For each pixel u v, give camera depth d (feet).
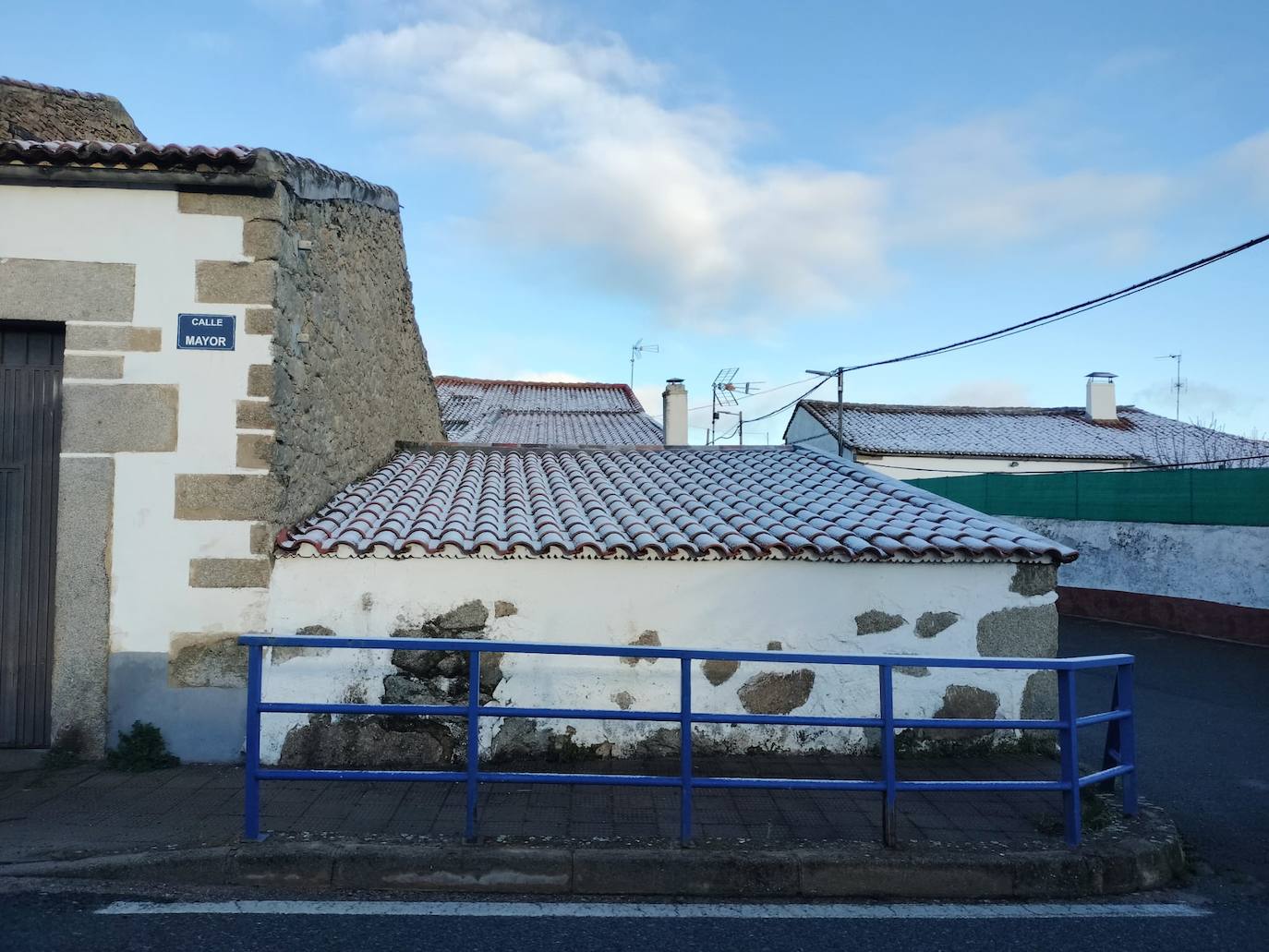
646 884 14.26
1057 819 16.51
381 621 20.18
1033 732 21.81
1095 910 14.06
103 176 19.69
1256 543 43.01
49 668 19.89
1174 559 48.08
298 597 19.98
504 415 69.10
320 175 23.29
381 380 30.89
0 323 20.10
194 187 20.10
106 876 13.82
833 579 21.15
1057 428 85.81
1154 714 28.96
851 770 19.89
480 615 20.40
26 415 20.18
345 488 26.30
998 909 14.02
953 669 21.44
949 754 21.34
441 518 23.09
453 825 15.56
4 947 11.60
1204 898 14.70
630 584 20.71
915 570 21.34
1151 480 49.98
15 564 19.97
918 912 13.79
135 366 19.84
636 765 19.94
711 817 16.44
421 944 12.16
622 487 28.14
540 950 12.09
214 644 19.65
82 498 19.58
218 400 19.94
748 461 32.07
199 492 19.77
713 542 20.97
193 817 15.93
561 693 20.40
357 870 14.08
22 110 27.37
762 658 14.76
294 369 21.52
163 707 19.51
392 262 32.35
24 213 19.77
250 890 13.82
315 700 19.84
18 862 13.89
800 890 14.39
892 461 77.30
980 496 66.69
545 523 22.40
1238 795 20.27
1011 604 21.52
